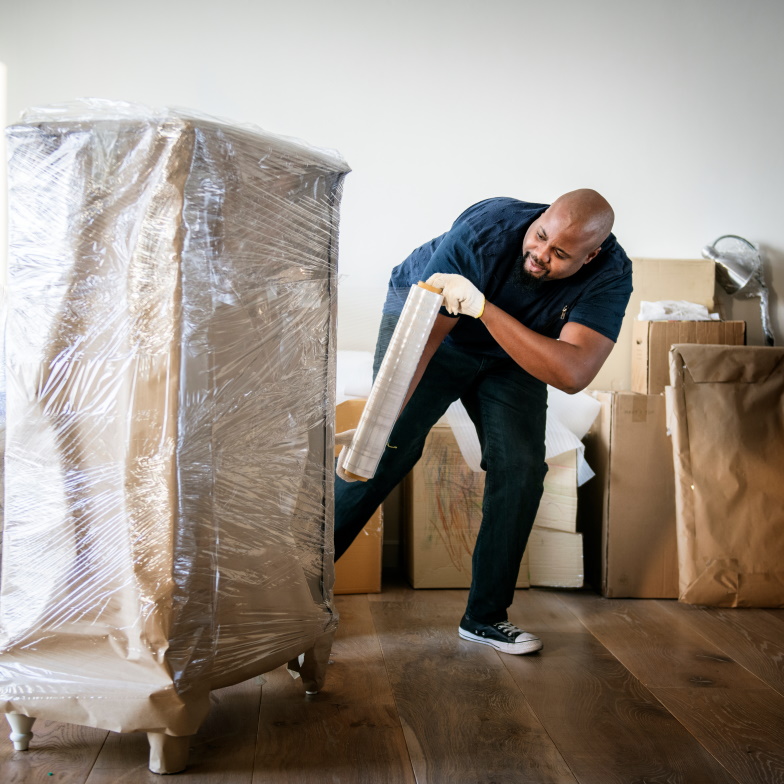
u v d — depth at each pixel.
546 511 2.57
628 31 3.00
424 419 1.99
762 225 3.10
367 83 2.88
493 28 2.93
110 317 1.24
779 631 2.19
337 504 1.99
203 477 1.25
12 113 2.71
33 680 1.30
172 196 1.19
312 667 1.60
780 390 2.46
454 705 1.63
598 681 1.79
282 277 1.38
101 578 1.26
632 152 3.02
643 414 2.49
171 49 2.78
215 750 1.40
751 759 1.43
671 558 2.51
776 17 3.07
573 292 1.87
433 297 1.38
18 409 1.30
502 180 2.95
